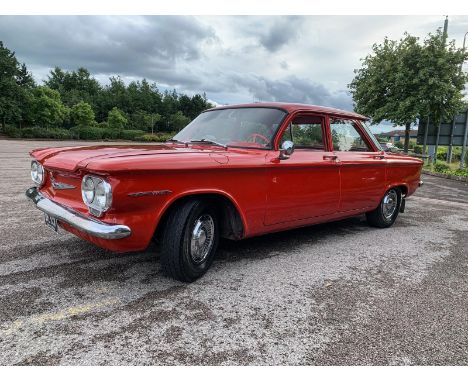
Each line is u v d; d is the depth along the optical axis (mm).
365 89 17266
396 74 15953
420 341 2484
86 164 2701
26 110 45906
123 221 2719
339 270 3715
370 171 4898
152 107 83438
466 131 16359
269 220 3699
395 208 5672
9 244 4059
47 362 2129
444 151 27594
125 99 78625
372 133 5180
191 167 2924
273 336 2480
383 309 2914
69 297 2895
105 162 2613
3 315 2600
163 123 80188
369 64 17625
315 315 2781
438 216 6703
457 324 2721
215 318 2674
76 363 2129
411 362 2260
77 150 3338
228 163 3195
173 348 2305
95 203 2721
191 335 2449
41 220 5078
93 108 74500
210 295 3027
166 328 2518
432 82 15180
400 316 2811
